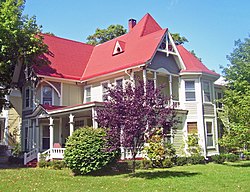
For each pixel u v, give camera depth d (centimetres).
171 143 2198
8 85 2652
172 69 2495
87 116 2503
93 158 1605
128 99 1446
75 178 1495
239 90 2453
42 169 1938
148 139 1500
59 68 2703
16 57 2377
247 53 3375
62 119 2595
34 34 2430
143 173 1608
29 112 2642
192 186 1202
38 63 2503
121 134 1454
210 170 1734
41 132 2541
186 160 2164
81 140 1638
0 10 2289
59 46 2953
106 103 1498
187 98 2509
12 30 2248
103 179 1434
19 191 1166
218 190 1122
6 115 3344
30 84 2641
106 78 2544
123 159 1939
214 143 2517
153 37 2466
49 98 2591
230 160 2395
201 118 2462
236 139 1992
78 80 2702
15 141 3381
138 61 2256
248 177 1424
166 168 1903
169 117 1570
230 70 3086
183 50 2789
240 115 1994
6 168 2044
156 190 1133
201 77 2548
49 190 1180
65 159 1661
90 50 3172
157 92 1484
